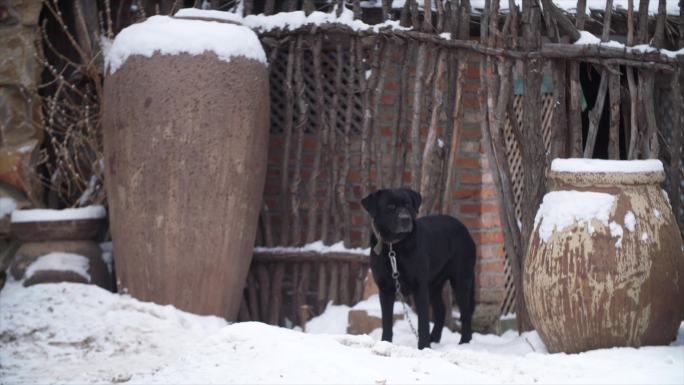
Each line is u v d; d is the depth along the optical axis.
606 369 6.57
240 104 9.00
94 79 10.26
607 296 7.16
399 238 7.78
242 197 9.08
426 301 7.97
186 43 8.91
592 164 7.43
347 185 9.87
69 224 9.59
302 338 6.66
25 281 9.41
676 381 6.00
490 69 9.08
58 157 10.20
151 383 6.14
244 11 10.28
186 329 8.59
